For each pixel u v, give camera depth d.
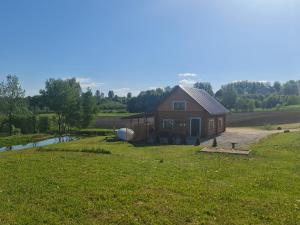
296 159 18.27
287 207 9.70
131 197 10.42
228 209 9.46
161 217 8.81
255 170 15.17
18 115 61.31
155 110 43.81
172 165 16.44
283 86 175.00
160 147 28.09
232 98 103.69
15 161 17.47
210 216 8.95
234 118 74.56
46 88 65.00
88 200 10.20
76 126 65.69
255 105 117.19
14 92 60.47
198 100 42.41
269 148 23.50
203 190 11.37
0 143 45.72
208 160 18.41
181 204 9.81
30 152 23.16
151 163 17.06
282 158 18.78
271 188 11.88
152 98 117.19
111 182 12.32
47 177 13.16
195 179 13.08
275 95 130.62
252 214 9.12
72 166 15.74
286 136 34.19
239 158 19.12
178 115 42.69
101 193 10.81
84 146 28.84
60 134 59.78
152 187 11.62
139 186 11.73
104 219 8.72
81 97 65.69
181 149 25.05
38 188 11.50
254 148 24.22
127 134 37.53
